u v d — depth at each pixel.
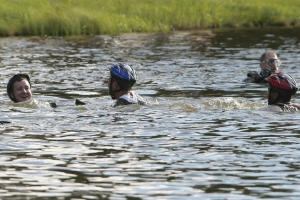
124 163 14.85
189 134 17.89
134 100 22.48
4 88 28.86
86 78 32.59
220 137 17.50
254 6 79.38
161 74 34.09
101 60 41.25
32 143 16.86
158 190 12.81
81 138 17.45
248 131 18.20
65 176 13.82
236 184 13.17
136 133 18.05
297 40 56.28
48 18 64.44
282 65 37.88
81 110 21.73
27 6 68.88
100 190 12.83
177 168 14.40
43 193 12.63
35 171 14.19
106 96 26.41
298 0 85.81
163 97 25.92
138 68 36.91
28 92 23.38
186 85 29.88
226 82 30.80
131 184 13.21
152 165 14.66
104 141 17.06
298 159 15.09
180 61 40.53
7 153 15.81
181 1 76.62
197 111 21.48
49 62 39.88
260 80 30.64
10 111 21.61
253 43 53.78
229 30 69.31
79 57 42.94
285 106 21.58
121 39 58.03
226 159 15.15
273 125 19.03
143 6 74.50
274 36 60.84
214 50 47.88
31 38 59.16
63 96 26.56
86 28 65.12
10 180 13.52
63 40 56.97
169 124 19.27
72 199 12.28
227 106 22.59
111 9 72.50
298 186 13.01
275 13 78.88
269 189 12.83
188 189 12.85
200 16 74.31
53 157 15.42
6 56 43.06
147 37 60.38
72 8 67.81
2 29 62.59
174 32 67.12
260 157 15.31
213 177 13.69
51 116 20.67
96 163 14.84
